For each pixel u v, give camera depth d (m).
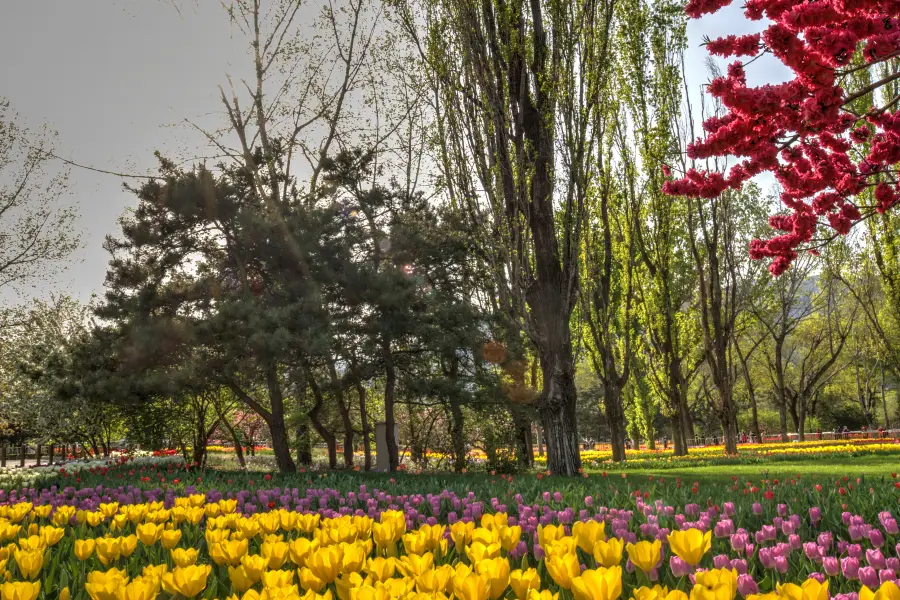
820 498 6.45
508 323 20.27
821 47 7.74
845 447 24.45
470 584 2.16
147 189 18.78
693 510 5.38
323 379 20.33
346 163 22.53
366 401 27.59
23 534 5.24
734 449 27.47
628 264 27.44
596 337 27.36
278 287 19.03
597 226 25.47
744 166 9.67
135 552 4.05
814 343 42.22
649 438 39.75
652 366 32.50
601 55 16.92
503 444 20.30
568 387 16.64
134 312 18.47
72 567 3.56
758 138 8.81
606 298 23.61
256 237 18.69
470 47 16.70
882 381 46.69
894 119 10.53
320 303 17.58
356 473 15.12
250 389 21.84
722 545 4.11
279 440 20.06
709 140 9.02
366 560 3.05
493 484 9.81
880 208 11.43
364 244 20.86
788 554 3.63
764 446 33.47
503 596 3.13
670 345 30.08
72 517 5.52
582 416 57.06
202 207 19.02
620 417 27.83
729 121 9.25
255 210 19.20
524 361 20.50
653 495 7.87
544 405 16.72
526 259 16.78
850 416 54.75
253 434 33.91
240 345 17.00
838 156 11.25
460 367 21.78
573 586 2.12
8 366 30.06
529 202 16.73
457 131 17.06
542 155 16.91
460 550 3.52
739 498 7.02
